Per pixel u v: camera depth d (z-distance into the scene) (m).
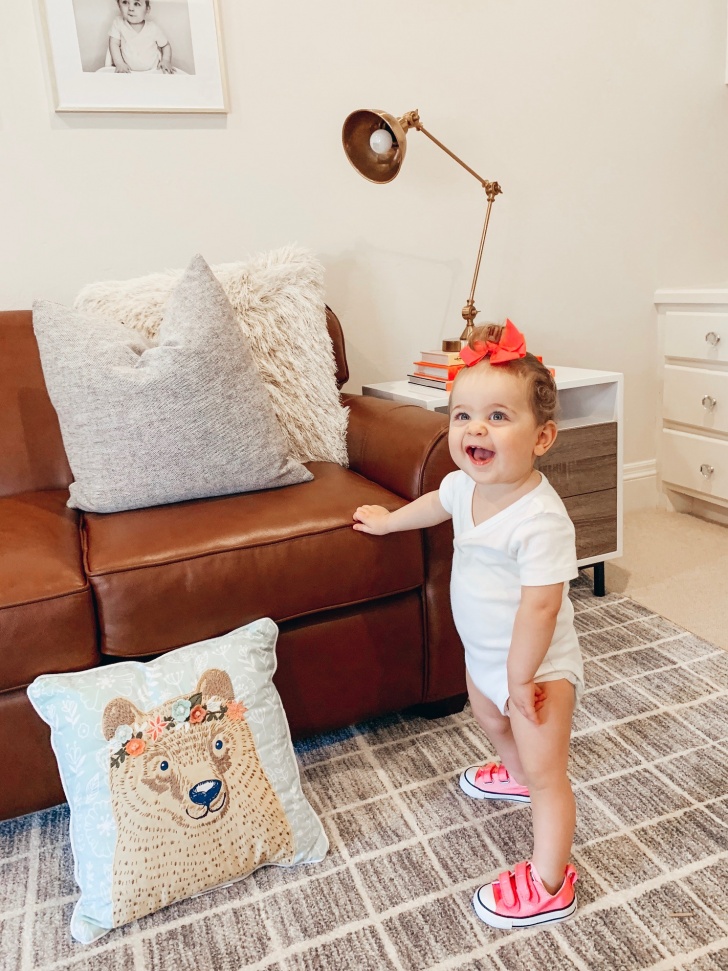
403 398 2.00
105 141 1.95
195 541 1.31
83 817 1.11
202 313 1.52
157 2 1.92
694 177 2.66
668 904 1.09
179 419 1.46
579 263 2.55
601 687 1.67
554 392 1.10
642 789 1.33
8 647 1.18
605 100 2.46
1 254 1.92
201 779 1.14
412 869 1.18
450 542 1.47
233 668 1.22
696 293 2.50
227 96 2.02
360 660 1.44
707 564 2.29
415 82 2.21
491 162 2.35
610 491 2.07
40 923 1.13
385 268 2.30
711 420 2.51
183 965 1.04
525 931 1.06
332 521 1.38
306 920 1.10
